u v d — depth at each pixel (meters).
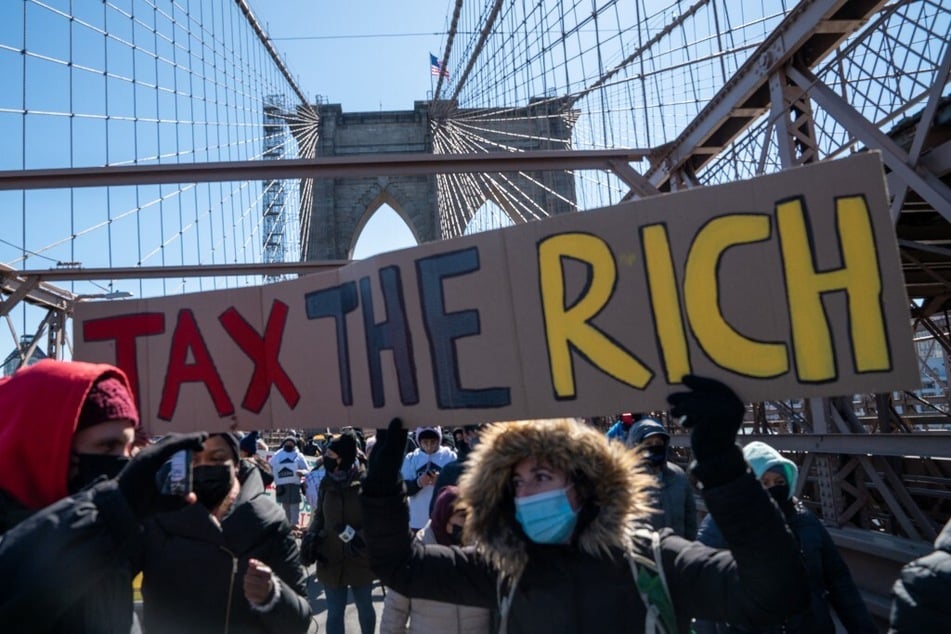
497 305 1.76
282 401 2.05
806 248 1.50
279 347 2.07
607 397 1.63
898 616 1.49
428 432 5.92
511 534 1.71
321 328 2.03
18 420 1.47
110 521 1.36
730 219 1.57
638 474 1.69
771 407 10.20
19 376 1.53
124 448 1.60
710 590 1.54
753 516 1.42
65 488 1.48
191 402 2.12
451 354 1.80
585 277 1.68
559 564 1.67
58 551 1.29
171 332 2.17
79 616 1.50
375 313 1.92
